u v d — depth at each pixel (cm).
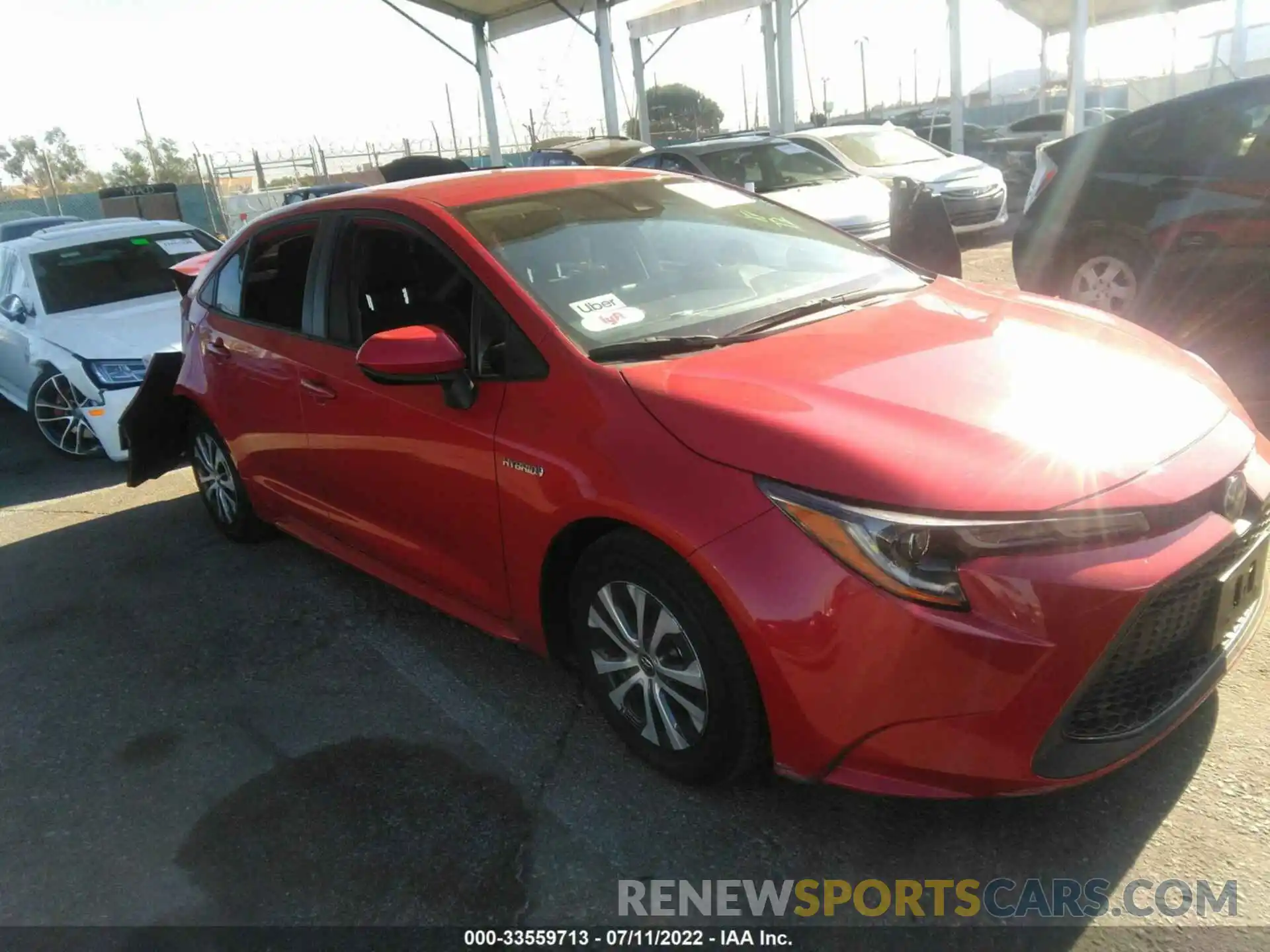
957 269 661
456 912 238
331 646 378
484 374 298
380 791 286
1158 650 224
